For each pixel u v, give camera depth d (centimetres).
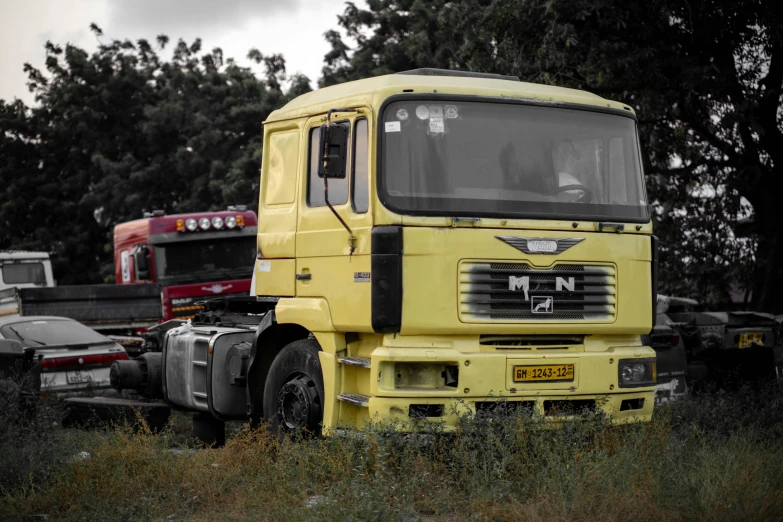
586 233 757
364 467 672
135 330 1859
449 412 712
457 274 711
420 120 728
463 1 1558
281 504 629
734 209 1617
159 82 4072
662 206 1667
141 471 745
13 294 1753
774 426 862
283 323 829
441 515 620
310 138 811
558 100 777
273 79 3672
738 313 1056
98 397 1259
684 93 1452
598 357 757
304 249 797
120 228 2178
